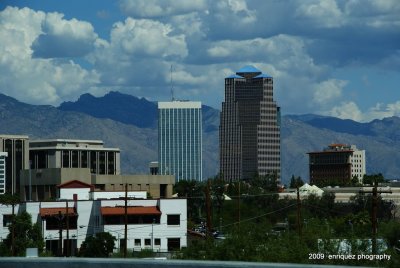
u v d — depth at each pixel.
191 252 90.62
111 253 149.88
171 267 33.44
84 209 178.38
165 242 173.50
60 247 152.50
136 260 34.19
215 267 32.41
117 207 174.38
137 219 173.50
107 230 172.50
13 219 144.62
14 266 35.94
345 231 88.12
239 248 86.12
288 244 82.12
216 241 93.00
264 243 85.56
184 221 174.75
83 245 151.50
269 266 31.50
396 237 103.06
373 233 86.81
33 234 162.25
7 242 153.62
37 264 35.72
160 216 173.75
